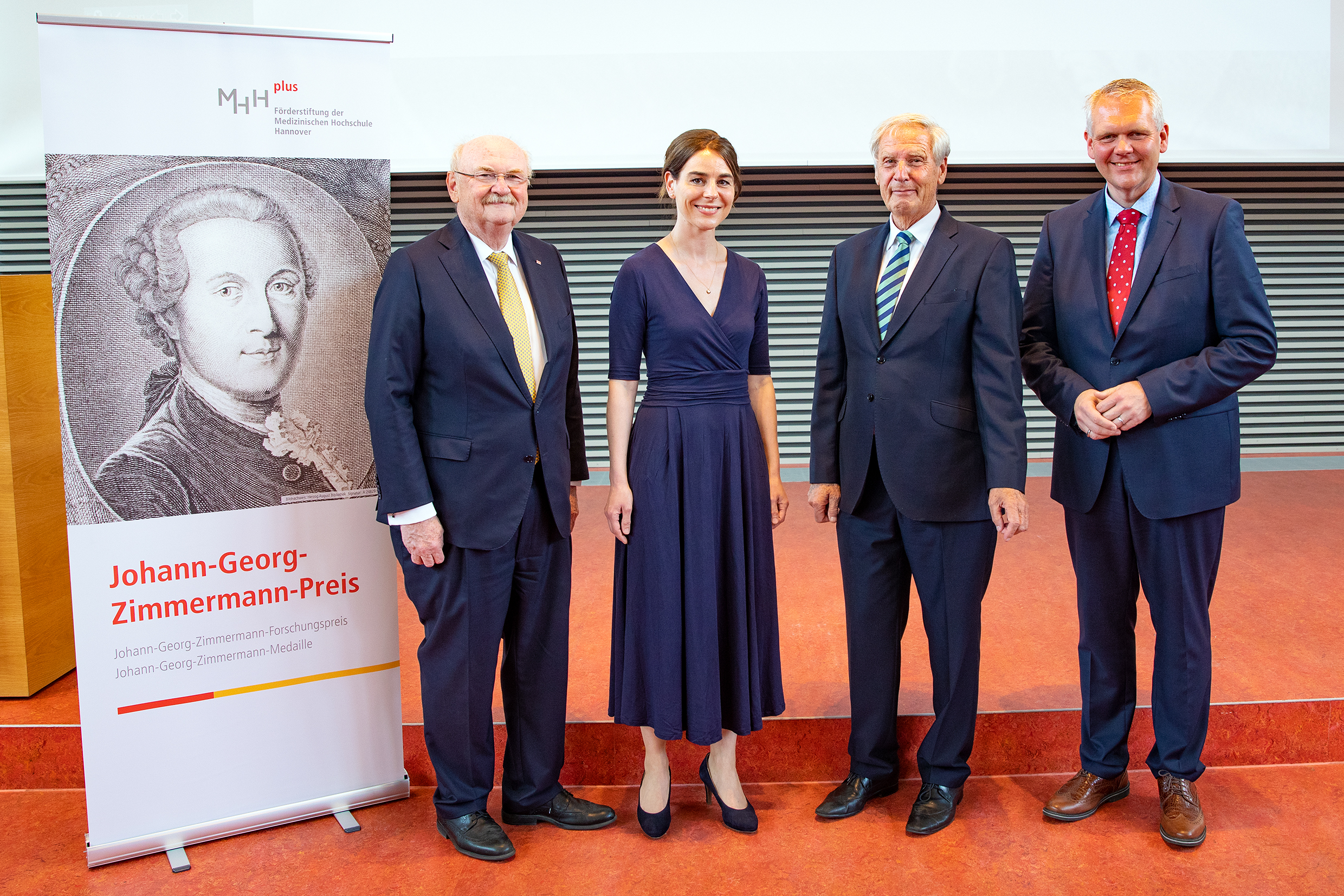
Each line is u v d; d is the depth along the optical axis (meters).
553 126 4.62
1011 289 2.01
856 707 2.24
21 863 2.06
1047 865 2.00
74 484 1.94
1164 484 2.00
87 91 1.88
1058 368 2.12
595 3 4.55
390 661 2.26
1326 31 4.59
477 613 2.02
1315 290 5.31
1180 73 4.62
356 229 2.12
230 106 1.98
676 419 2.03
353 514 2.19
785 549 3.91
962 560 2.07
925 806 2.14
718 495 2.05
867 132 4.66
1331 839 2.07
